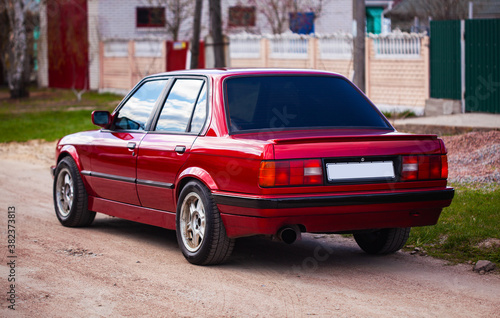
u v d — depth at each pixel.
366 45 17.06
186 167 5.63
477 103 14.90
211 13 16.92
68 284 5.09
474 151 10.14
